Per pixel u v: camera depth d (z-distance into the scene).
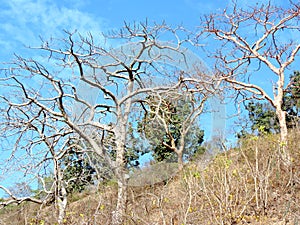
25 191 11.37
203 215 8.55
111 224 9.30
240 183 9.44
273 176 9.86
